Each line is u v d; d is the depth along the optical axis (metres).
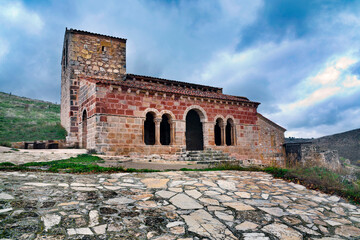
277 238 4.86
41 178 7.39
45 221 4.54
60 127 25.56
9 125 26.75
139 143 17.33
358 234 5.42
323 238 5.10
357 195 8.15
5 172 7.89
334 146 37.09
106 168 9.80
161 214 5.49
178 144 19.12
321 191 8.58
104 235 4.31
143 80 23.92
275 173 10.81
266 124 24.11
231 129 22.48
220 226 5.16
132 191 6.95
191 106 20.17
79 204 5.54
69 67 21.83
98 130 15.91
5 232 3.99
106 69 23.19
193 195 7.03
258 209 6.34
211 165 14.45
